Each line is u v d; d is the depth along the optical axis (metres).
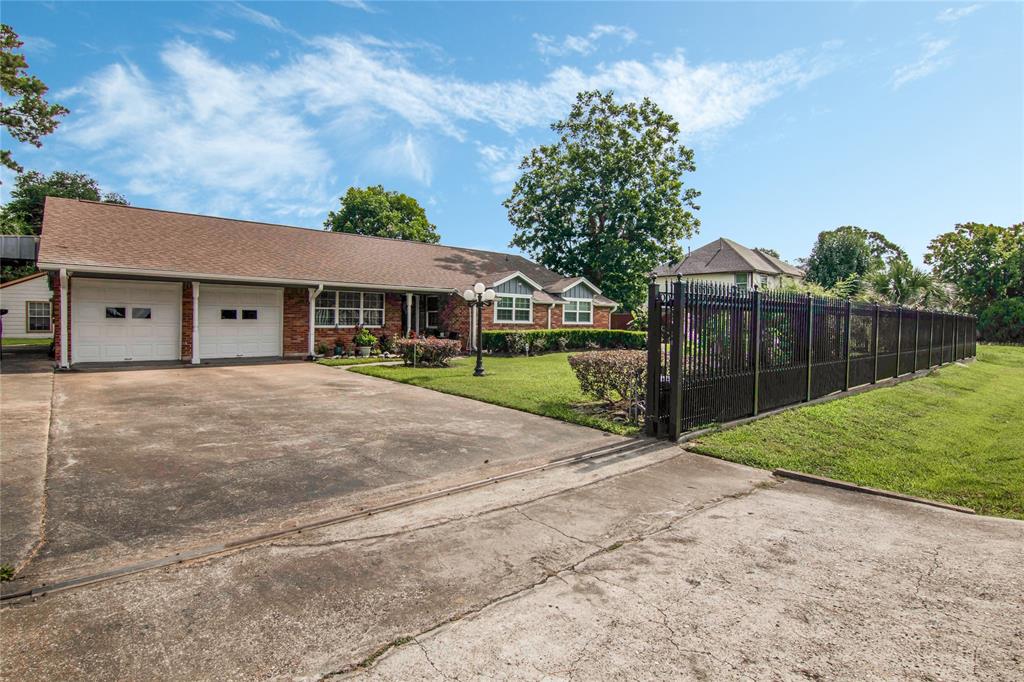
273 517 4.22
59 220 15.12
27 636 2.54
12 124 21.06
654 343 7.31
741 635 2.65
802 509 4.75
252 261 17.05
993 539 4.08
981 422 9.72
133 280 15.27
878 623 2.78
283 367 15.14
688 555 3.67
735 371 8.13
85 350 14.70
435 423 7.95
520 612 2.87
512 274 22.52
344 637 2.60
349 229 42.53
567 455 6.34
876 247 58.22
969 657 2.46
